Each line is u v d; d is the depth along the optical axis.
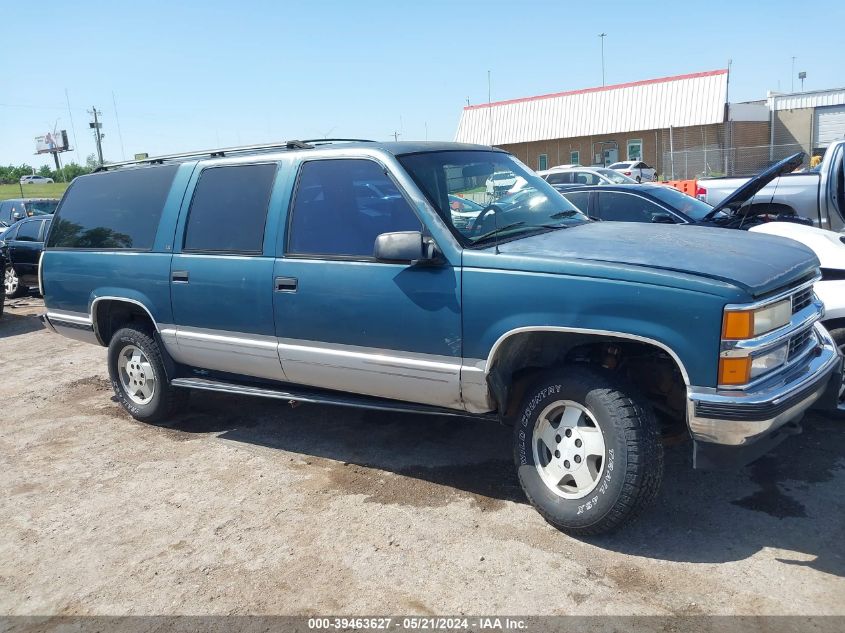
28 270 13.31
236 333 4.84
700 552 3.48
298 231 4.50
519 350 3.86
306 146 4.77
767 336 3.25
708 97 33.31
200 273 4.95
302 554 3.69
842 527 3.64
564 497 3.65
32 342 9.62
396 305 4.01
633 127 35.59
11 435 5.77
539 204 4.59
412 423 5.45
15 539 4.05
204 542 3.88
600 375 3.52
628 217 7.84
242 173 4.89
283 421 5.67
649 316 3.27
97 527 4.12
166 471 4.84
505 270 3.65
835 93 32.59
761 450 3.39
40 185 57.09
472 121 42.03
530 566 3.44
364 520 3.99
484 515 3.96
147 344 5.56
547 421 3.76
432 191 4.08
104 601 3.41
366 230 4.20
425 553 3.62
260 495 4.39
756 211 8.70
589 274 3.42
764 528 3.66
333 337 4.32
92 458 5.17
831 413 4.87
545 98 39.12
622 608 3.09
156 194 5.40
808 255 3.80
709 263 3.35
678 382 3.72
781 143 34.47
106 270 5.59
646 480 3.39
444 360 3.90
